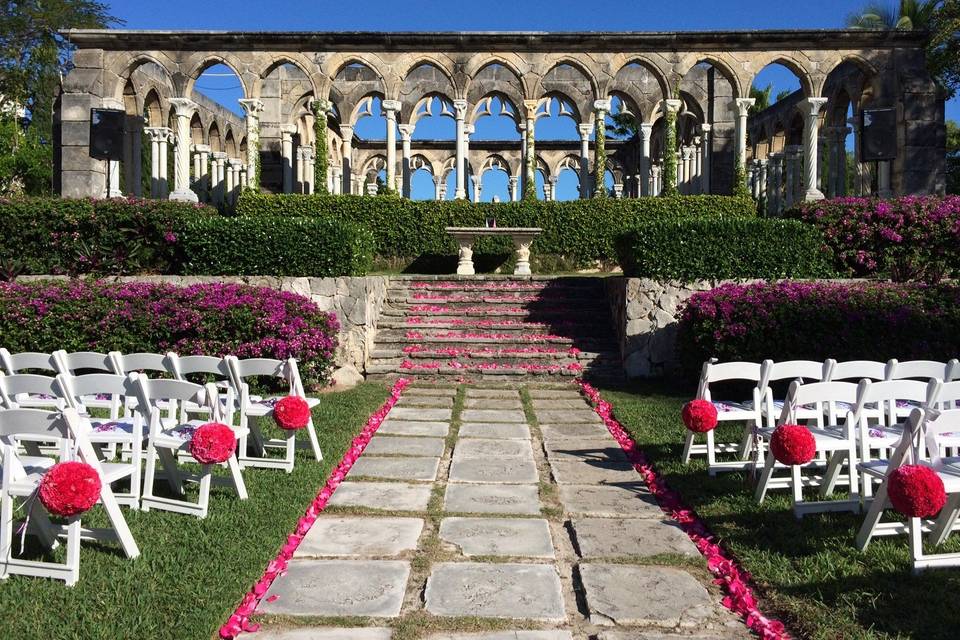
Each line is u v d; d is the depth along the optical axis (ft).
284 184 69.10
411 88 71.56
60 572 10.43
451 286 40.01
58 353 15.74
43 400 19.02
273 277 31.73
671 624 9.55
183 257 34.86
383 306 37.17
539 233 47.24
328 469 16.66
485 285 40.19
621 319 32.27
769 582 10.60
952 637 8.89
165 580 10.47
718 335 25.61
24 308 26.45
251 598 10.05
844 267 33.58
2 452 11.16
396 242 51.39
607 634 9.27
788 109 66.44
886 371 15.81
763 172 68.69
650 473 16.62
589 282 39.81
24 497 13.64
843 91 58.23
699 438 19.53
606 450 19.19
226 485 14.73
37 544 12.10
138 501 13.53
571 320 36.01
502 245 51.34
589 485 16.03
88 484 10.20
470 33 53.11
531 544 12.39
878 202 34.83
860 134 53.11
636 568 11.35
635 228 32.65
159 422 14.43
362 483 15.94
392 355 32.01
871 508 11.62
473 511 14.11
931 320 24.47
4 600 9.78
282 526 12.75
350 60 53.62
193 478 14.76
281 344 26.45
